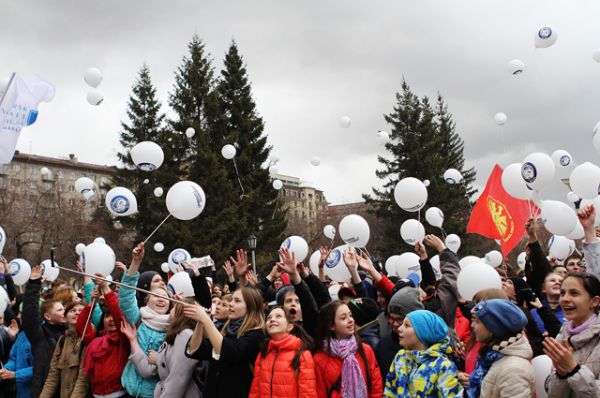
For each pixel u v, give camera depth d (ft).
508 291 19.92
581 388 10.96
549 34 26.50
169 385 16.15
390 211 129.90
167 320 19.34
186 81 120.67
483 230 29.35
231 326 16.65
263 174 118.42
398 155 133.69
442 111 152.15
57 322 22.49
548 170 21.04
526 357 12.13
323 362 15.24
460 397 12.84
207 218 106.22
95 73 28.02
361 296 20.22
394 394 14.01
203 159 108.99
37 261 122.42
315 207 323.16
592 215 17.01
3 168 164.14
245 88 125.39
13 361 22.56
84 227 126.72
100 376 18.42
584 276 12.90
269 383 14.73
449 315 18.03
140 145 25.84
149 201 107.34
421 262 20.40
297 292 17.58
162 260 102.47
